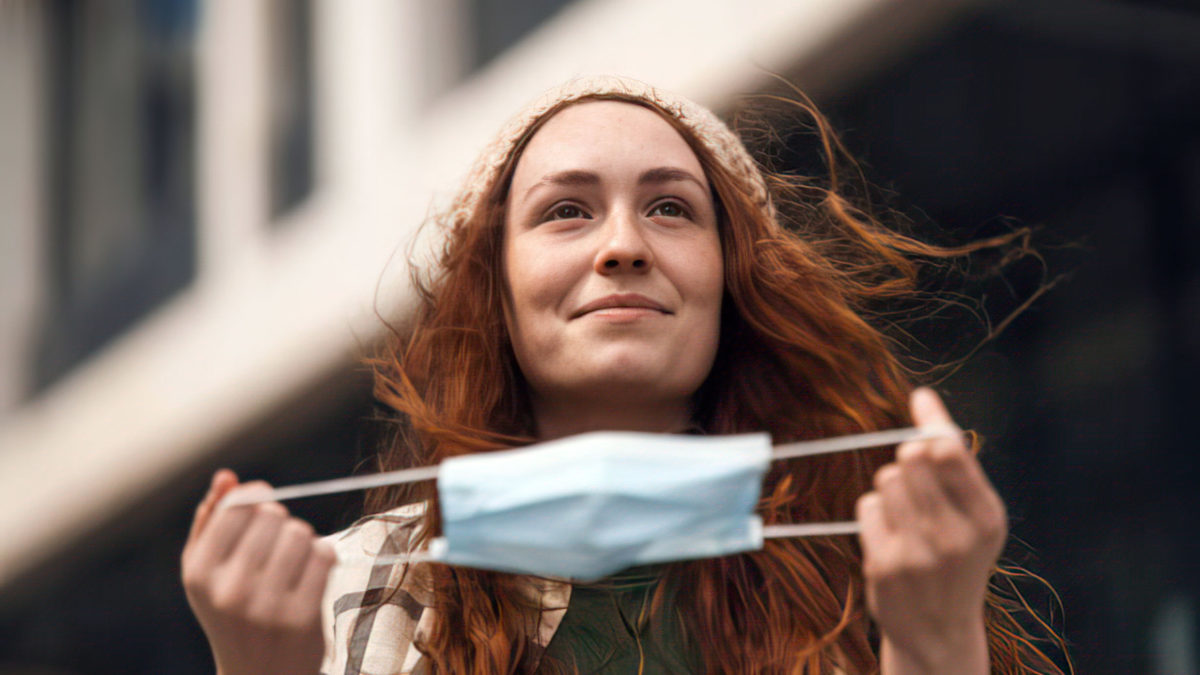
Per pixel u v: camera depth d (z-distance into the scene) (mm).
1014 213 4324
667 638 1550
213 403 5668
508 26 4785
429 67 4898
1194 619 3871
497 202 1751
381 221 4926
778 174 2227
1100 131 4320
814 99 4086
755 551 1631
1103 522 3914
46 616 6473
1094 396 4102
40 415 6531
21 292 6594
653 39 4191
